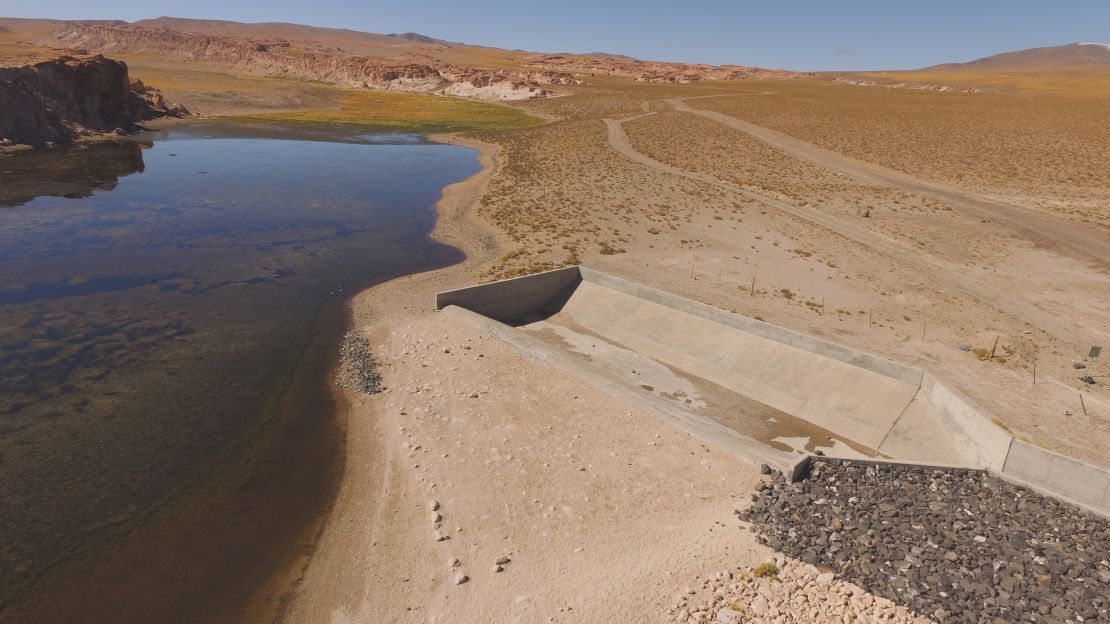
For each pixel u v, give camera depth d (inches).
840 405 995.9
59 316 1240.2
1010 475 761.6
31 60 3560.5
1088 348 1196.5
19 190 2287.2
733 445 816.3
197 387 991.6
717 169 2974.9
